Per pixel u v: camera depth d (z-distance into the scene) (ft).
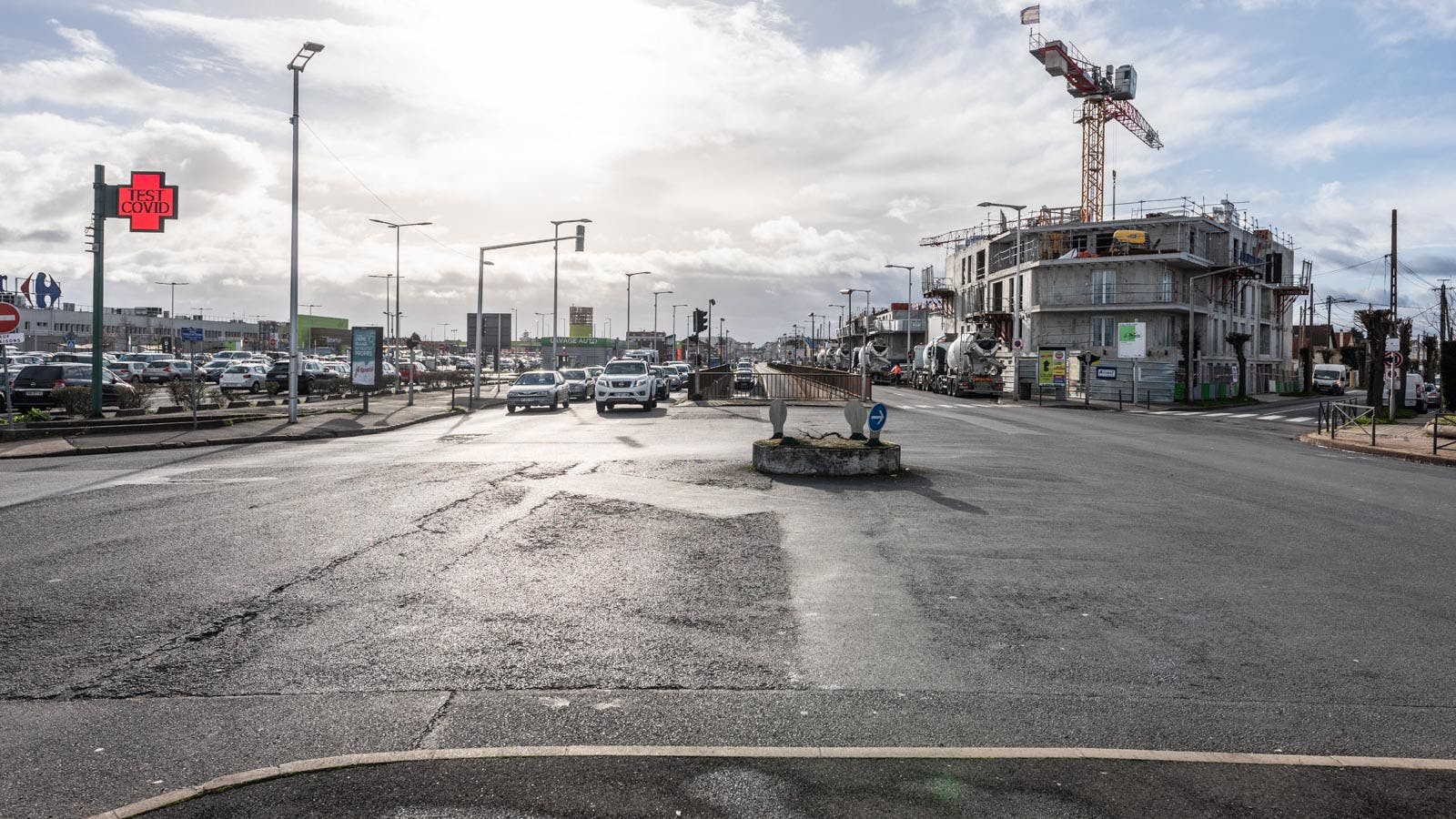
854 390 143.13
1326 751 13.07
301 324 435.53
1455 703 15.03
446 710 14.34
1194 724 13.98
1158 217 167.22
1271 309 221.66
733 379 166.91
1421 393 152.46
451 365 322.55
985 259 209.05
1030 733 13.57
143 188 77.66
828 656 17.13
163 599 20.92
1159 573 24.26
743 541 27.91
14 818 10.80
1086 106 248.11
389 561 24.84
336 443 63.77
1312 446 76.33
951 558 25.86
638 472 44.75
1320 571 24.80
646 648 17.56
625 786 11.52
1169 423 102.47
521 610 20.20
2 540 27.61
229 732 13.44
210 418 75.82
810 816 10.78
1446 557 27.17
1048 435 75.25
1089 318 165.78
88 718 13.98
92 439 63.98
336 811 10.87
